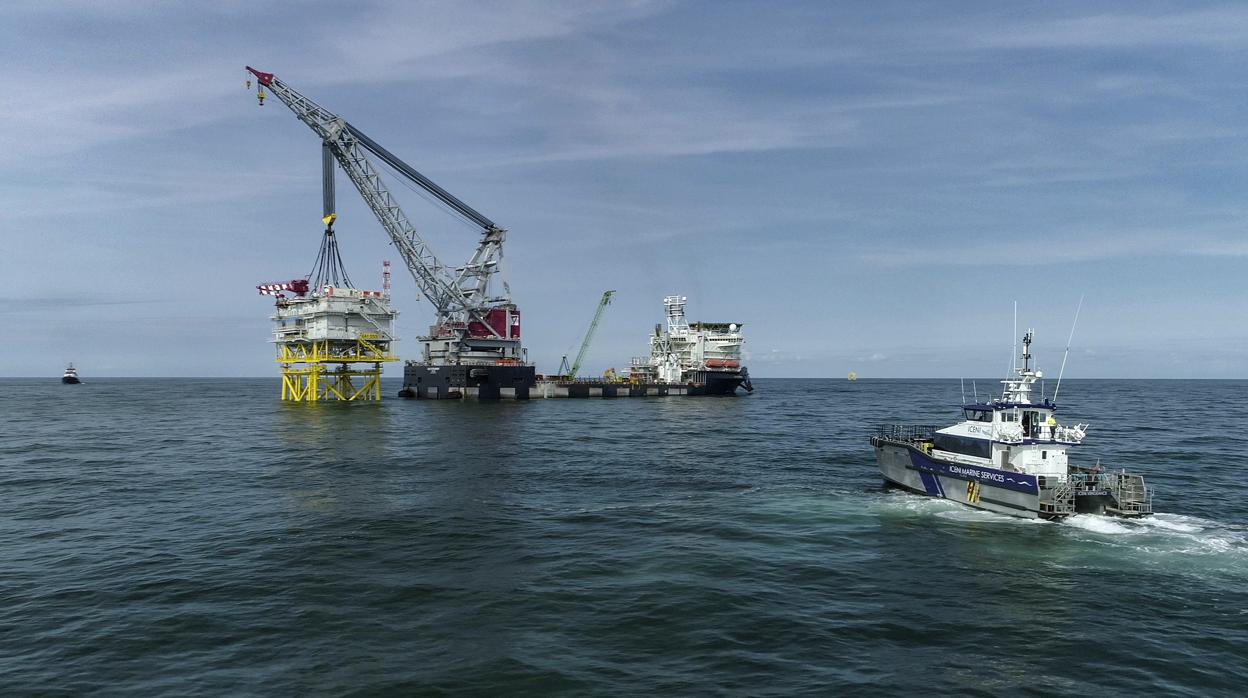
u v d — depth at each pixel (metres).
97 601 23.25
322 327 109.81
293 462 55.44
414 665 18.45
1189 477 47.56
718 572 26.77
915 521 35.31
